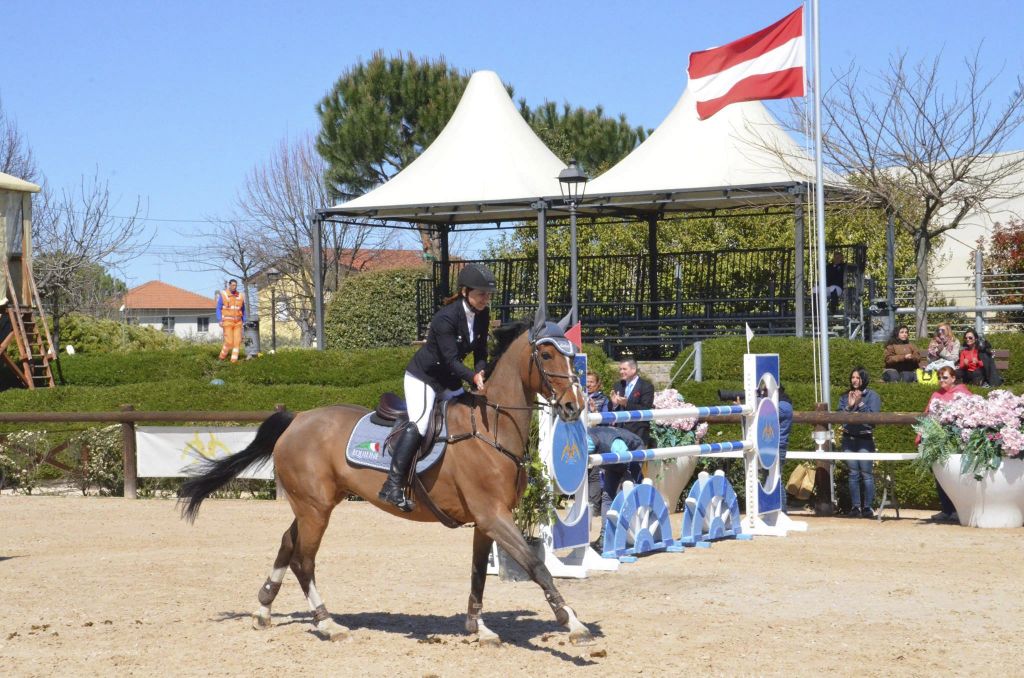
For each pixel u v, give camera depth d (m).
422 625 7.82
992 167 30.41
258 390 18.23
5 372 25.05
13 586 9.45
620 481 12.49
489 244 38.06
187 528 13.12
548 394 6.91
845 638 7.21
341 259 53.97
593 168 41.72
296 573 7.57
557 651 6.96
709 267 26.14
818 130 15.83
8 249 25.27
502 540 6.95
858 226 29.88
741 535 11.89
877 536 11.95
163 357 24.70
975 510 12.53
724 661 6.64
